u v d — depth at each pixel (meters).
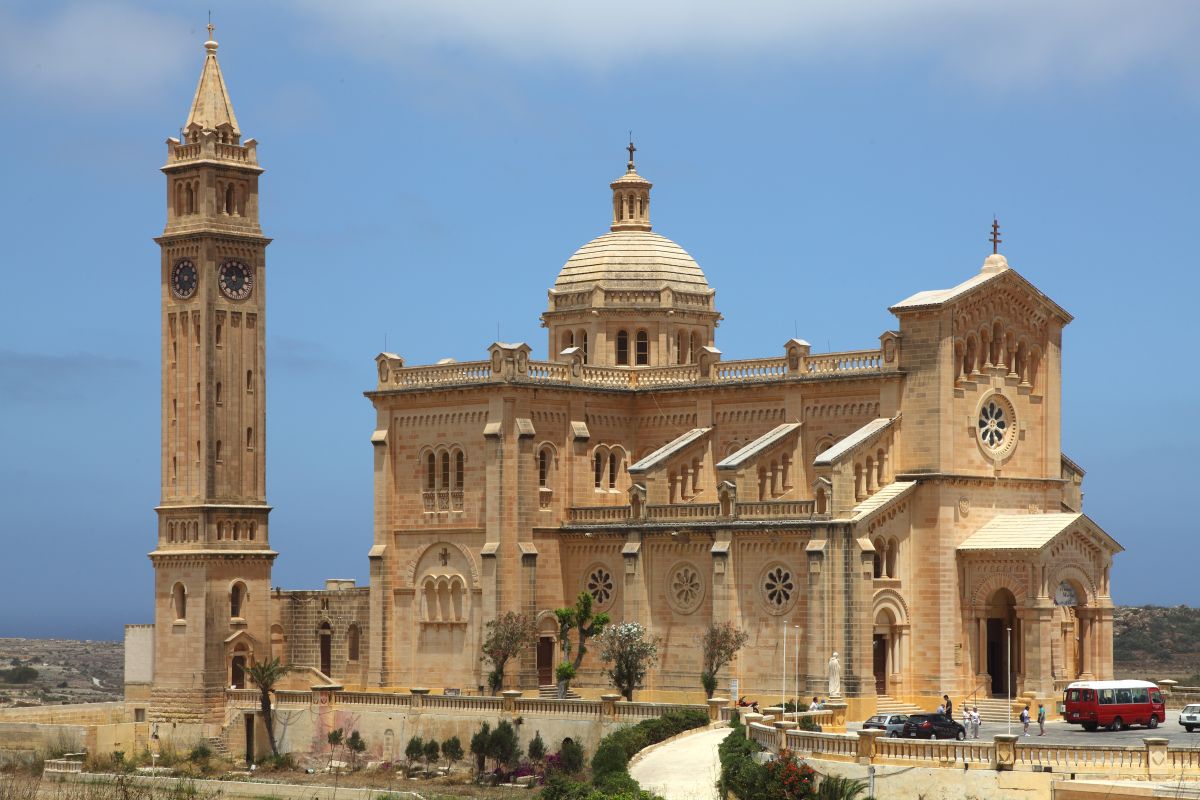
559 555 157.38
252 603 167.62
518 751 138.50
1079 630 143.38
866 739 103.00
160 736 164.50
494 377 156.38
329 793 136.00
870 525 140.12
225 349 168.12
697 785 114.69
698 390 157.50
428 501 160.62
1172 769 96.06
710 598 147.38
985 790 98.31
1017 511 147.75
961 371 144.62
